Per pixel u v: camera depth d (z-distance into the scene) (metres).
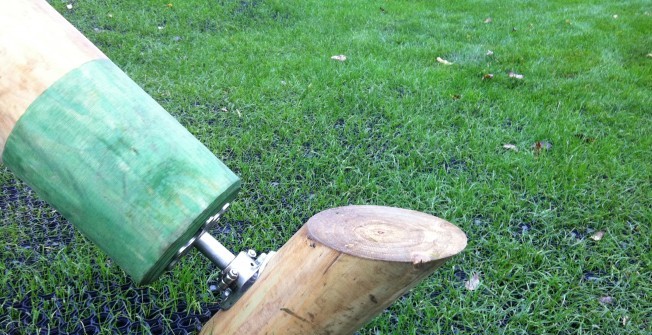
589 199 2.91
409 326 2.08
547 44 5.86
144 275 1.29
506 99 4.19
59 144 1.25
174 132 1.33
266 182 3.00
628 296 2.30
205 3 6.46
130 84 1.35
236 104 3.91
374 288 1.19
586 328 2.13
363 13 6.82
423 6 7.55
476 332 2.10
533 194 2.96
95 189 1.26
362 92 4.16
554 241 2.64
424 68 4.84
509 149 3.46
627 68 5.18
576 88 4.52
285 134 3.48
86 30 5.33
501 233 2.66
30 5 1.30
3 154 1.30
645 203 2.93
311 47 5.34
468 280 2.36
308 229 1.28
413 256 1.14
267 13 6.45
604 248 2.54
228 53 5.02
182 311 2.14
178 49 5.05
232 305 1.49
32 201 2.78
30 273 2.25
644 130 3.78
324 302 1.24
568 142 3.48
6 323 2.04
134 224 1.26
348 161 3.20
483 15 7.15
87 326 2.05
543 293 2.23
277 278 1.32
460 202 2.82
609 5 7.91
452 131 3.67
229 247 2.49
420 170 3.21
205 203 1.28
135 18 5.85
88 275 2.23
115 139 1.25
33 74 1.24
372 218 1.32
